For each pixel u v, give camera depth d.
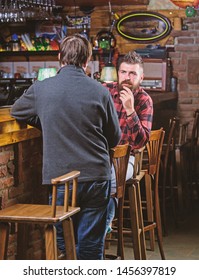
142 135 4.91
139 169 5.16
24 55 8.93
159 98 7.88
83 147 3.93
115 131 4.11
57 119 3.91
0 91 6.73
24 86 6.65
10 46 8.98
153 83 8.55
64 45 4.03
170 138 6.78
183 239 6.64
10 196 4.43
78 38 4.04
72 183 3.91
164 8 8.77
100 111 3.96
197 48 8.73
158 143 5.77
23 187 4.60
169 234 6.84
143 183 7.39
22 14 7.53
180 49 8.78
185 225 7.23
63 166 3.91
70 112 3.91
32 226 4.69
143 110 5.02
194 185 8.62
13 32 9.07
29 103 4.01
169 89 8.70
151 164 5.76
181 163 7.69
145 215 7.22
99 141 3.98
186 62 8.77
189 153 8.19
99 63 8.84
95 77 8.32
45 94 3.94
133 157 5.07
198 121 8.48
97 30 8.95
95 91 3.96
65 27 8.99
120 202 4.89
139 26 8.85
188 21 8.73
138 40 8.86
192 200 8.06
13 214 3.67
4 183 4.34
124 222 6.80
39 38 8.93
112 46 8.82
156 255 6.06
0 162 4.27
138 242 5.03
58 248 4.04
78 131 3.91
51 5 7.67
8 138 4.25
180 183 7.45
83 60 4.02
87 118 3.92
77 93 3.93
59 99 3.91
